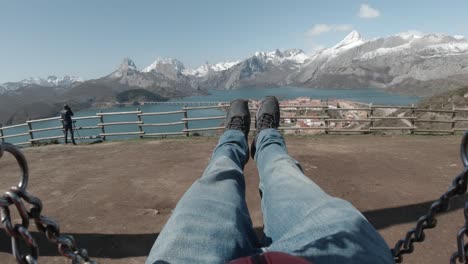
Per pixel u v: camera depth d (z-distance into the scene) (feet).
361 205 16.53
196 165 25.29
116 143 37.50
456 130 41.01
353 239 3.19
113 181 21.76
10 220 2.00
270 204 4.50
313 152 29.27
